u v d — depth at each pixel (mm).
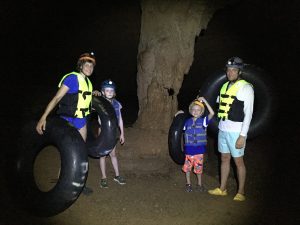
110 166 3730
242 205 3088
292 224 2777
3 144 4176
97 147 3180
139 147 3900
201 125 3293
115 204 2994
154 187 3393
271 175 3867
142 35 3992
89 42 8469
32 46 8219
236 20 7625
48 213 2674
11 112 5637
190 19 3879
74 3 8125
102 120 3186
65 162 2645
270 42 7387
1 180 3242
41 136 2814
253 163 4238
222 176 3262
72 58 8445
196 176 3631
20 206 2818
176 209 2961
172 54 3910
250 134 4566
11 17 7836
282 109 6531
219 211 2959
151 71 3992
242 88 2959
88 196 3096
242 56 7793
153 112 4121
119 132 4078
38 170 3441
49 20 8148
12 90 6910
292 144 4898
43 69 8203
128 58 8484
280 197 3291
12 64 7980
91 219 2729
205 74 8156
